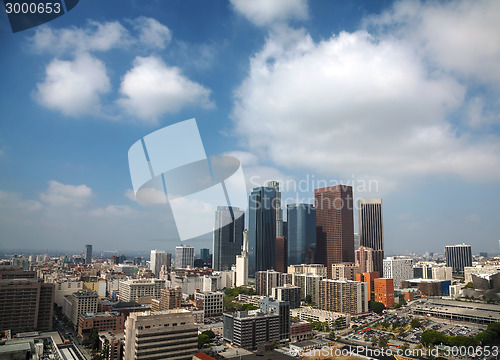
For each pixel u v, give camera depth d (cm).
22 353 18212
